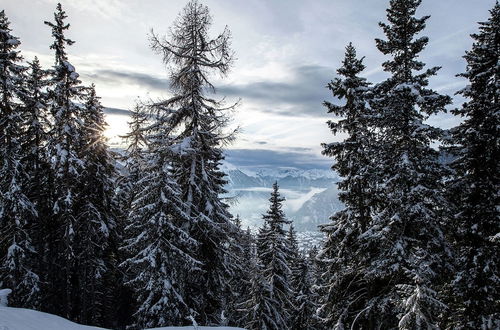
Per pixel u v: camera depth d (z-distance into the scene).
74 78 21.06
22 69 22.12
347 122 16.19
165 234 16.45
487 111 14.28
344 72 16.39
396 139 13.81
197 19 16.62
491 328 13.22
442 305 11.82
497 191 13.98
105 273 27.31
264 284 22.80
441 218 13.41
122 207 29.00
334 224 16.86
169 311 15.61
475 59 14.77
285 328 23.59
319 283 29.80
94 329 14.27
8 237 22.00
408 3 14.17
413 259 13.19
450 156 15.52
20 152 23.34
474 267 14.00
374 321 15.00
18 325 11.80
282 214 25.41
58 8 21.25
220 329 15.26
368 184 15.80
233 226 17.88
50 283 24.05
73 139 22.09
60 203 22.02
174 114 16.86
